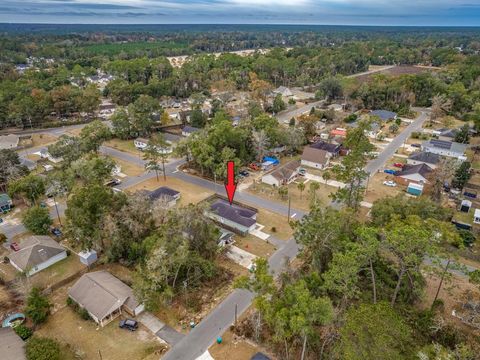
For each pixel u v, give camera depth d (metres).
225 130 76.44
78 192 48.06
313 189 58.72
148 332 36.44
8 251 49.47
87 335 35.84
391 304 37.06
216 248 46.03
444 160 68.50
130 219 45.69
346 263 33.97
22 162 77.44
